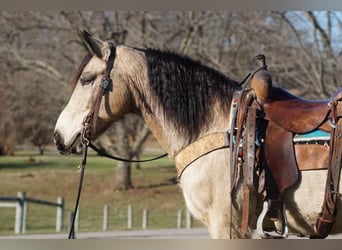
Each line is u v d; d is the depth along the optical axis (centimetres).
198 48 2078
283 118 369
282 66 1830
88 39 405
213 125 389
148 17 2162
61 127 412
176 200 2295
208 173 376
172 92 400
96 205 2141
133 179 2688
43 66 2295
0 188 2419
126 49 410
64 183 2533
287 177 359
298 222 364
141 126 2428
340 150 348
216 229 372
